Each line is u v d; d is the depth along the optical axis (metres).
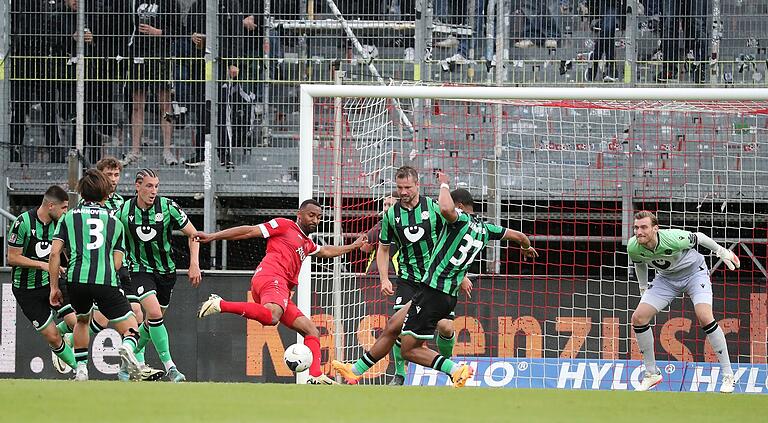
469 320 43.97
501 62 47.00
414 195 35.84
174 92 47.88
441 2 48.75
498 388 28.84
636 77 48.25
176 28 48.16
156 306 36.78
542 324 43.94
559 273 48.72
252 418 21.06
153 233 36.38
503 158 49.25
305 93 40.44
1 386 26.12
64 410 21.72
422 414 22.14
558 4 48.75
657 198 48.31
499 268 46.72
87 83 47.78
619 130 49.28
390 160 48.41
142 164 48.06
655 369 38.66
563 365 43.75
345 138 48.00
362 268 47.16
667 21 48.31
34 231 37.66
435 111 48.53
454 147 48.81
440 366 32.38
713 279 44.81
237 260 52.66
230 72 47.88
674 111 45.31
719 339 37.69
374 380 44.00
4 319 44.88
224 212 49.88
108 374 44.62
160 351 37.22
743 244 46.25
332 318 45.00
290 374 44.47
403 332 32.44
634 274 49.31
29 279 37.94
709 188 48.38
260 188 48.00
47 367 44.88
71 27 47.41
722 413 23.50
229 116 47.66
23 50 47.50
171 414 21.42
